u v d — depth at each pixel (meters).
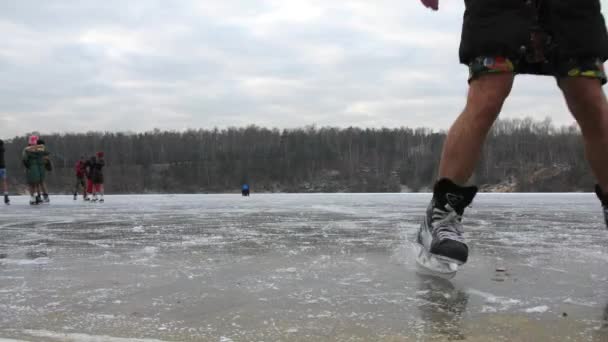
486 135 1.80
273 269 1.98
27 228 3.79
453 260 1.75
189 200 11.90
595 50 1.70
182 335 1.15
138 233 3.36
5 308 1.40
